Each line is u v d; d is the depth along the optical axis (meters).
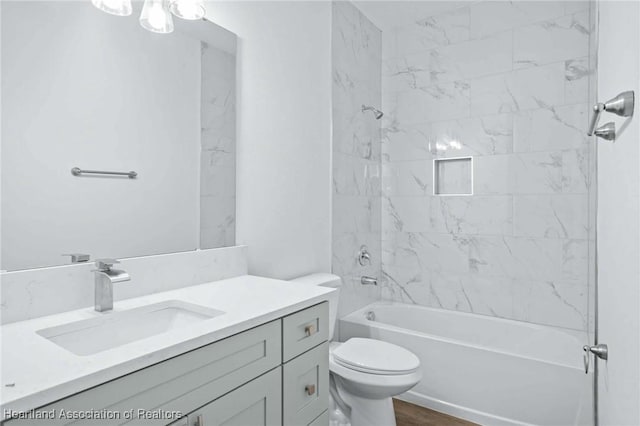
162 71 1.50
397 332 2.41
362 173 2.91
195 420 0.95
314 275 2.32
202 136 1.67
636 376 0.65
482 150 2.71
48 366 0.77
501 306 2.65
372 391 1.79
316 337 1.40
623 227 0.77
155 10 1.33
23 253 1.11
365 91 2.95
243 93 1.88
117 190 1.35
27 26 1.12
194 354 0.95
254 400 1.12
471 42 2.76
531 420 1.97
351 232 2.77
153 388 0.86
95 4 1.23
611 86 0.91
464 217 2.79
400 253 3.07
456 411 2.18
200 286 1.57
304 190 2.32
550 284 2.48
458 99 2.81
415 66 3.00
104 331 1.16
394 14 2.92
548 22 2.49
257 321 1.13
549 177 2.48
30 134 1.12
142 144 1.43
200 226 1.66
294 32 2.23
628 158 0.72
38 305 1.13
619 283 0.80
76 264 1.23
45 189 1.16
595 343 1.15
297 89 2.25
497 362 2.07
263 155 2.00
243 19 1.88
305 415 1.33
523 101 2.57
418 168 2.99
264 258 2.01
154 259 1.45
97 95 1.29
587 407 1.83
